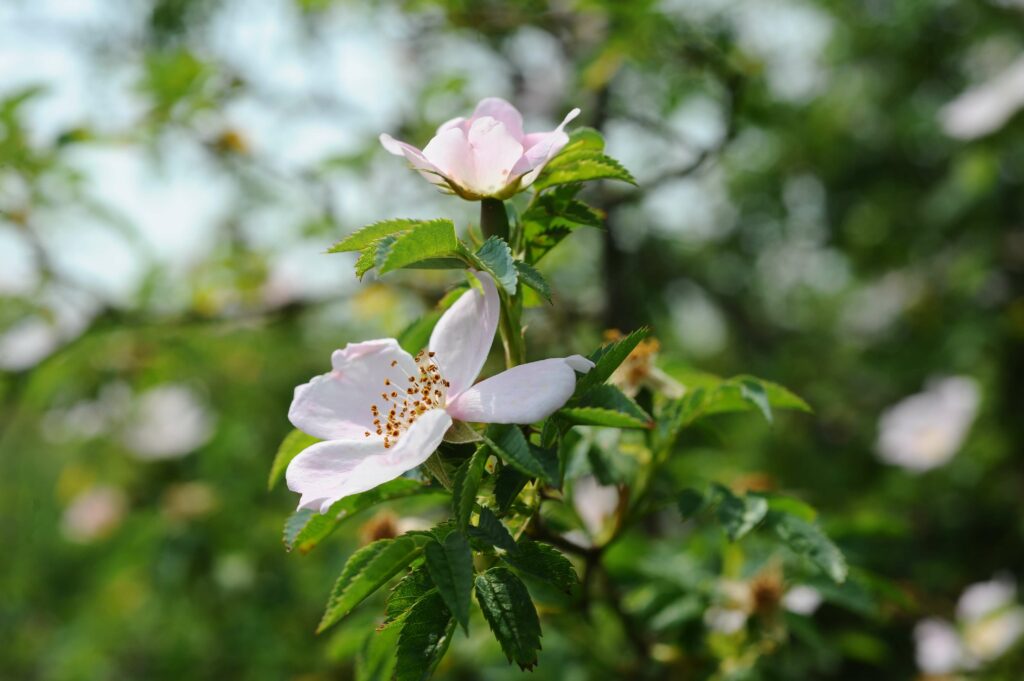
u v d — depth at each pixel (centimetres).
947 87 691
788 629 263
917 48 681
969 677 370
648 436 210
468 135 167
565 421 154
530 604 149
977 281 591
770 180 725
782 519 203
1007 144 543
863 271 719
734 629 263
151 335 499
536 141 173
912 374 664
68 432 560
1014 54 656
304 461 158
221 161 459
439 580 138
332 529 177
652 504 218
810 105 680
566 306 420
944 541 561
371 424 167
